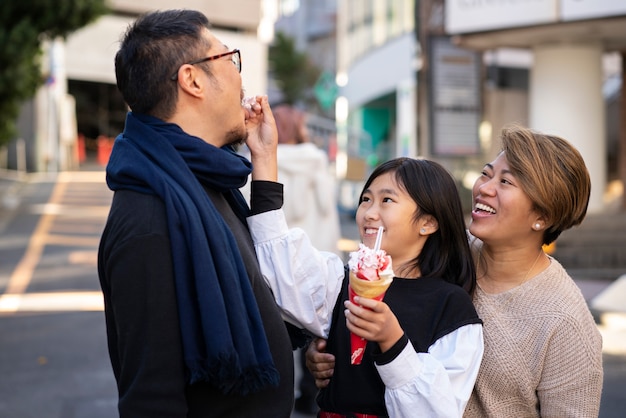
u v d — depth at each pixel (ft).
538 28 36.01
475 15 37.01
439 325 6.46
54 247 38.45
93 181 77.41
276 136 7.00
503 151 6.75
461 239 6.88
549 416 6.43
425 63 45.01
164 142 5.78
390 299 6.62
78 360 19.60
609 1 33.22
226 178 6.10
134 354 5.46
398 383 5.94
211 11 120.37
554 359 6.37
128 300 5.46
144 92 5.96
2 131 55.77
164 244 5.49
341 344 6.73
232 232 6.17
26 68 50.01
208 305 5.39
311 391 15.02
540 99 40.78
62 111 93.71
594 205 40.75
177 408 5.44
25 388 17.29
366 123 96.17
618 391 17.02
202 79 5.98
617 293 25.25
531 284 6.66
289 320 6.88
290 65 149.18
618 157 61.82
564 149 6.57
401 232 6.78
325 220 15.15
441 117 45.37
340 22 103.45
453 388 6.15
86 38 107.96
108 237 5.68
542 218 6.62
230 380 5.43
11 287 28.96
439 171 6.90
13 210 53.42
